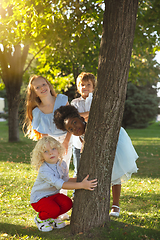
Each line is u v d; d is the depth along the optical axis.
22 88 16.92
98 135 2.52
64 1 6.31
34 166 3.00
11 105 13.03
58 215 2.87
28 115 3.58
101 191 2.57
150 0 6.91
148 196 4.21
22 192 4.58
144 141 14.89
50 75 12.06
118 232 2.49
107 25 2.43
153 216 3.17
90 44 7.67
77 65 11.09
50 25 6.43
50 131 3.38
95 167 2.54
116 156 2.98
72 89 21.11
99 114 2.51
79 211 2.57
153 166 7.38
